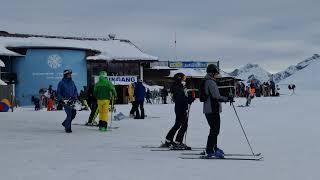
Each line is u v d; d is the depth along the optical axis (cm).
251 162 955
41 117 2373
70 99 1603
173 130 1177
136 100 2266
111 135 1521
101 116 1661
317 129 1631
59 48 4700
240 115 2416
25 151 1128
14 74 4631
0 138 1420
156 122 2052
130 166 909
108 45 5934
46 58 4662
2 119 2228
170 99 5144
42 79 4647
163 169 873
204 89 1012
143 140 1376
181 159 1003
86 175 810
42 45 4653
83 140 1371
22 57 4656
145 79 6575
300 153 1073
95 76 5191
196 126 1800
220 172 837
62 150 1149
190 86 6581
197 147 1210
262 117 2250
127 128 1767
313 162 944
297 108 3064
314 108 3044
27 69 4647
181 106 1163
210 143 1016
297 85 18350
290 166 898
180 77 1177
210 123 1019
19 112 2930
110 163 946
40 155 1060
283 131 1570
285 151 1107
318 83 18112
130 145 1255
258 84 6631
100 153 1096
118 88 5006
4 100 3167
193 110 2928
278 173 823
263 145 1219
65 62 4728
